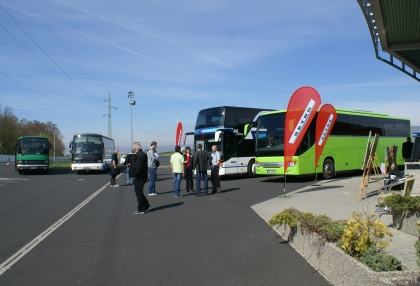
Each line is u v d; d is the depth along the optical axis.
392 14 11.36
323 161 19.56
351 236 4.90
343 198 12.25
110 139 43.25
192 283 5.30
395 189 13.13
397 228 7.62
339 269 4.89
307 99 12.88
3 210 12.09
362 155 21.95
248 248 7.00
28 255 6.87
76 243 7.69
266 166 19.12
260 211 10.77
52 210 12.02
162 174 30.59
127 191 17.61
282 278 5.37
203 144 22.86
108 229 8.96
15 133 71.62
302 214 6.94
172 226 9.12
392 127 24.52
